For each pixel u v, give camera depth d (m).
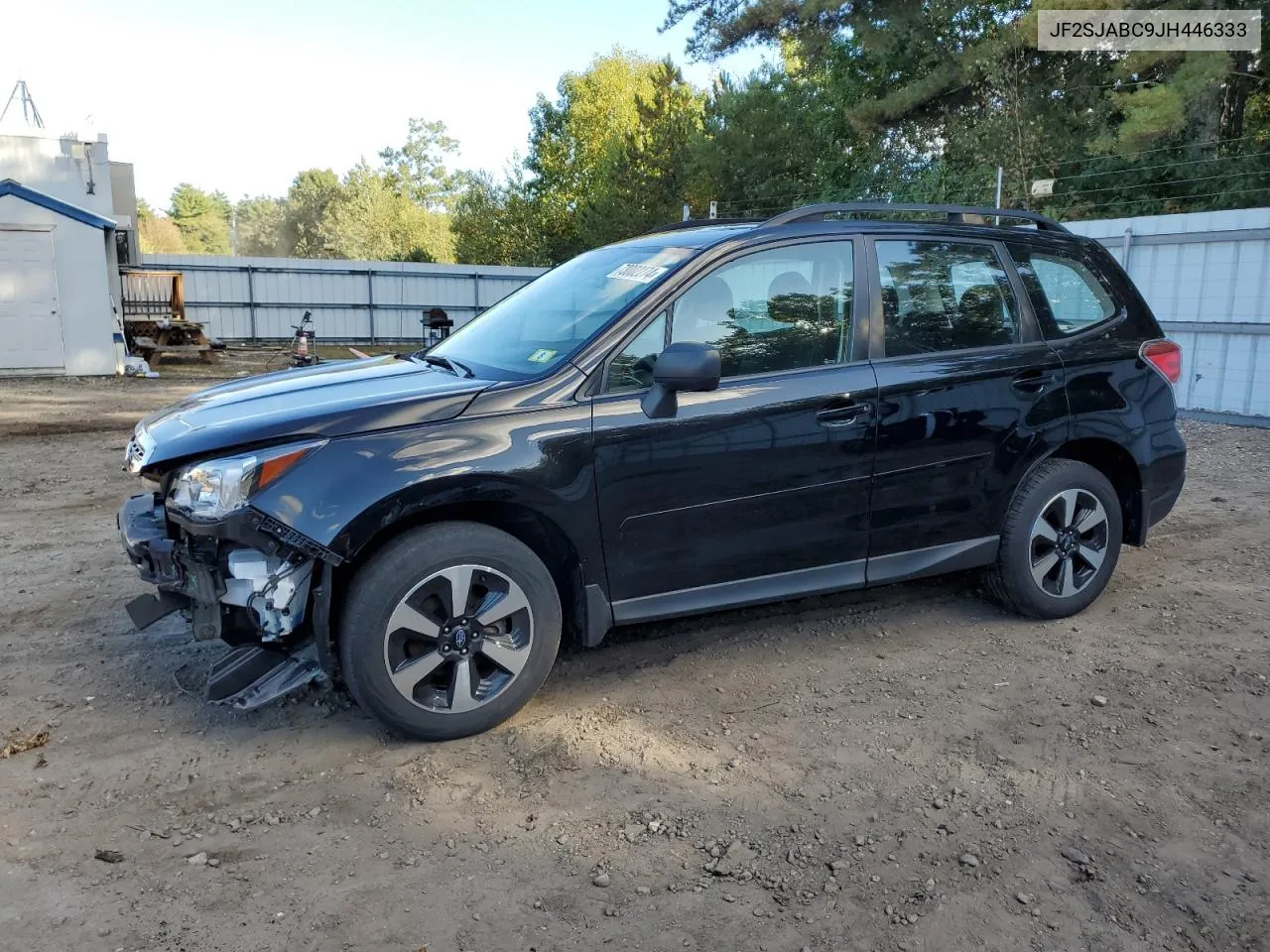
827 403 3.88
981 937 2.46
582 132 50.66
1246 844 2.86
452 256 69.81
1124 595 5.01
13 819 2.91
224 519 3.08
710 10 24.50
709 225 4.43
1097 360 4.55
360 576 3.23
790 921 2.51
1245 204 16.58
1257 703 3.76
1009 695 3.82
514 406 3.42
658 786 3.14
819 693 3.83
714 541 3.77
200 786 3.12
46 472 8.46
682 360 3.34
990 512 4.36
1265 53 16.80
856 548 4.07
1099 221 11.78
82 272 17.73
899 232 4.24
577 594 3.62
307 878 2.66
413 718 3.32
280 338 28.81
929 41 23.02
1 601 4.84
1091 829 2.92
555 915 2.52
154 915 2.49
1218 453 9.05
